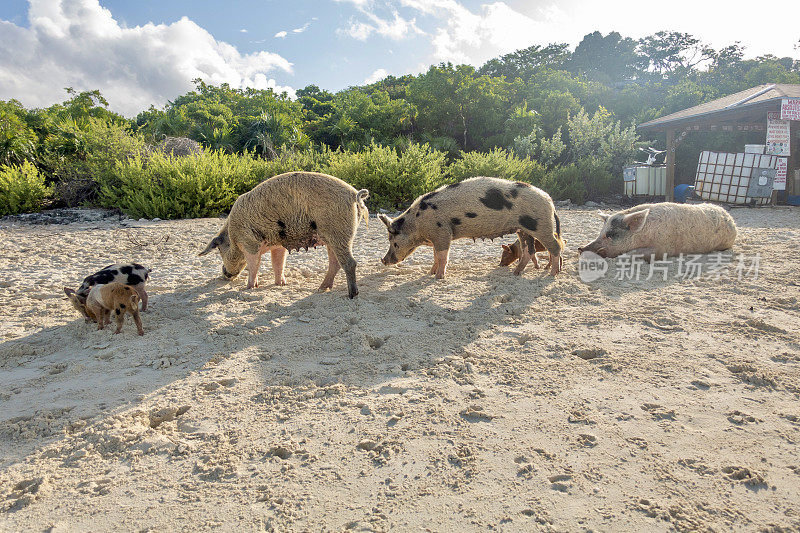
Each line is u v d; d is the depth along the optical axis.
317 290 7.82
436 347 5.39
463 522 2.84
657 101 37.91
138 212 17.42
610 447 3.51
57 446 3.71
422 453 3.50
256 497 3.10
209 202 17.78
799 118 18.34
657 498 2.99
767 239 11.40
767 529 2.71
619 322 6.00
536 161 26.77
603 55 80.56
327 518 2.89
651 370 4.68
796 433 3.62
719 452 3.42
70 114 41.25
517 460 3.40
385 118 42.66
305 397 4.36
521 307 6.62
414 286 7.91
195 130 45.03
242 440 3.75
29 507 3.07
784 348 5.12
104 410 4.24
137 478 3.34
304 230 7.17
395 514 2.91
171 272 9.42
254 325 6.19
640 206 9.48
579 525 2.79
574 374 4.65
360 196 7.11
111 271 6.52
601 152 25.81
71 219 17.47
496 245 11.51
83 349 5.65
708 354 5.00
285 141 41.88
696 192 20.61
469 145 39.28
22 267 10.05
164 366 5.09
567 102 32.28
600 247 9.01
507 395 4.30
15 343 5.83
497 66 53.84
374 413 4.06
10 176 19.34
